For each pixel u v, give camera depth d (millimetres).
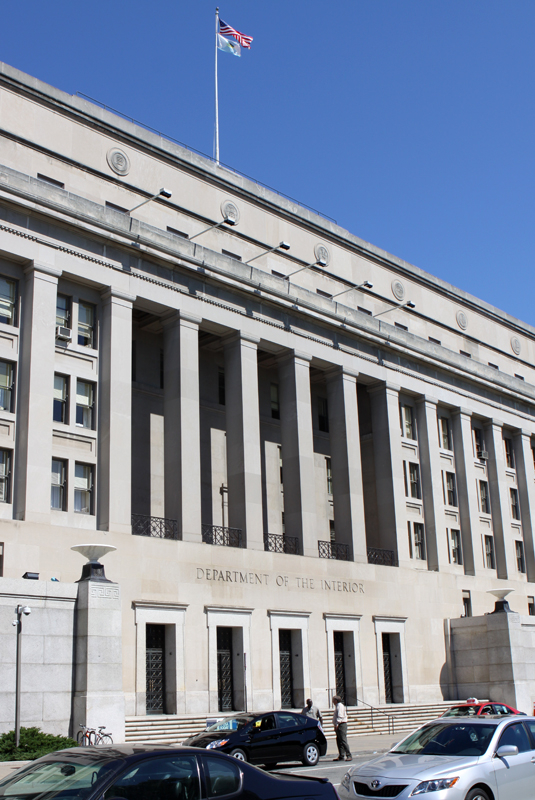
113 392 37062
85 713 25797
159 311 40750
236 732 23531
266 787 10227
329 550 46344
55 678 26141
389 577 46844
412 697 46031
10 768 19859
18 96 40219
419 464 53312
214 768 9969
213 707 36156
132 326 42156
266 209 51031
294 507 44031
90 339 38031
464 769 12930
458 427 56656
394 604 46625
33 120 40531
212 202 47906
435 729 14773
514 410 62000
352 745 32188
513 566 57719
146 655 35312
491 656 47344
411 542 51312
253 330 43875
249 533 40625
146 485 41375
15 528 32219
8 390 34781
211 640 36969
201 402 45625
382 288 57719
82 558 33688
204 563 37781
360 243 56781
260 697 38062
